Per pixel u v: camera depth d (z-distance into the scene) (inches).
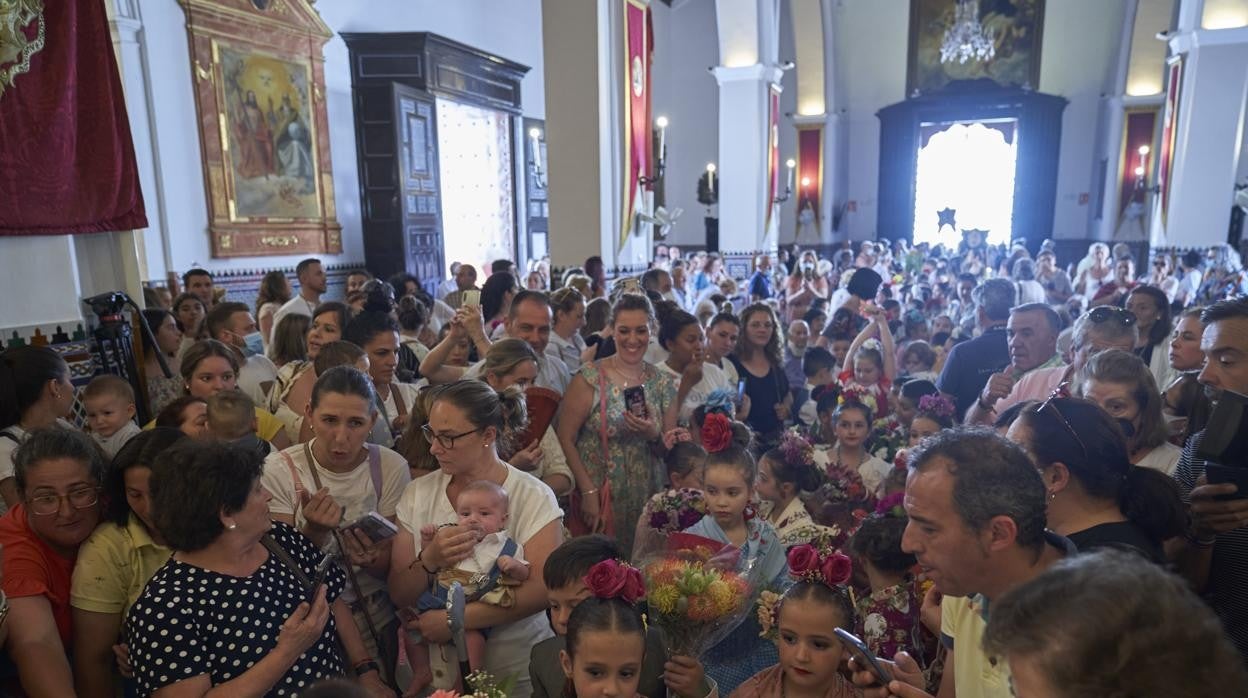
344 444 89.0
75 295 155.9
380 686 83.0
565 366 152.9
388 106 430.9
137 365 158.4
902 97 835.4
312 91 402.9
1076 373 113.9
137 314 158.1
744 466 88.9
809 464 112.6
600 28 277.3
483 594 79.9
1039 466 65.2
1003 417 102.1
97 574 75.7
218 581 65.4
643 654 61.3
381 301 170.4
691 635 66.1
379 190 439.2
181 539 64.2
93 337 156.8
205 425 100.7
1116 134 733.9
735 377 160.9
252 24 362.9
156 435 79.8
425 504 88.7
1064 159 795.4
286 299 251.1
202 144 343.3
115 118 164.2
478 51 487.2
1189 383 110.1
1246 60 437.7
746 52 465.7
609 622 59.6
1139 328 149.6
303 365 129.2
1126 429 91.2
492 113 531.2
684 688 66.6
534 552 84.2
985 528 50.4
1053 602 31.5
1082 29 771.4
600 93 279.7
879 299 297.3
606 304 199.9
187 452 65.7
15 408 100.0
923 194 926.4
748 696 72.2
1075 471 63.9
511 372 116.0
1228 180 451.5
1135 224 733.3
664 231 528.1
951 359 159.5
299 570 72.4
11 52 139.3
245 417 98.6
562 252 292.5
